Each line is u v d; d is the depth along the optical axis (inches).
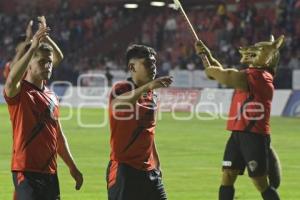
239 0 4431.6
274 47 882.1
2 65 4284.0
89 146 1900.8
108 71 3900.1
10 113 717.9
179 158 1648.6
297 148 1887.3
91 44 4805.6
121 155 716.0
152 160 732.0
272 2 4402.1
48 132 719.7
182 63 4050.2
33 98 715.4
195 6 4699.8
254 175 862.5
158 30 4564.5
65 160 762.2
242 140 866.8
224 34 4183.1
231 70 860.6
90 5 5172.2
